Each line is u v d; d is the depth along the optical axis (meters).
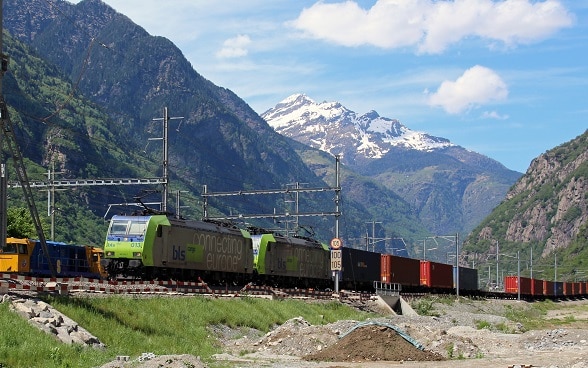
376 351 34.62
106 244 52.09
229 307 46.50
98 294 37.75
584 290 174.75
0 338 26.73
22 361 25.92
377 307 74.62
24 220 84.88
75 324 30.77
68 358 27.00
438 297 98.12
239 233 66.25
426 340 39.84
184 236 56.06
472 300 108.25
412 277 97.62
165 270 54.34
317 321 54.25
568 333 47.91
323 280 84.06
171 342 35.31
